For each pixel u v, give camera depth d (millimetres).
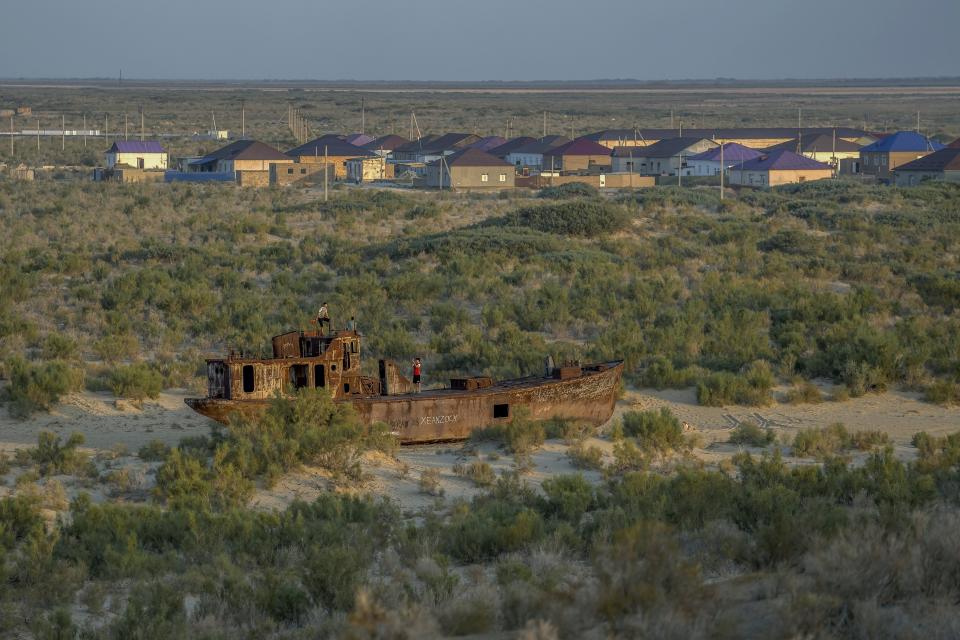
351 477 57438
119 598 37719
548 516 48156
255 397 67312
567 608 28547
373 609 27594
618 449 61406
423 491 55562
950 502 47812
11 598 37094
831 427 70312
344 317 113000
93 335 104312
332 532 42906
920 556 30438
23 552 41219
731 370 92000
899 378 88125
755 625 27953
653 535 30016
